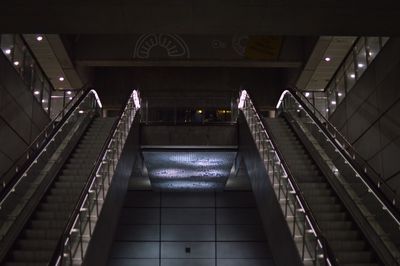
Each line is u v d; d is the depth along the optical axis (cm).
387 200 870
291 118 1594
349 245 849
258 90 2330
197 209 2045
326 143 1303
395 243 871
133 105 1611
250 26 943
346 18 887
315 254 733
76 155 1278
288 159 1266
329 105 2112
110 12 874
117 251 1977
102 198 952
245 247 1992
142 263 1966
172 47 1972
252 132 1344
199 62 1983
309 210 772
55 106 2144
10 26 914
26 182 1045
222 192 2077
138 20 911
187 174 1845
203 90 2308
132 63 1986
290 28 944
